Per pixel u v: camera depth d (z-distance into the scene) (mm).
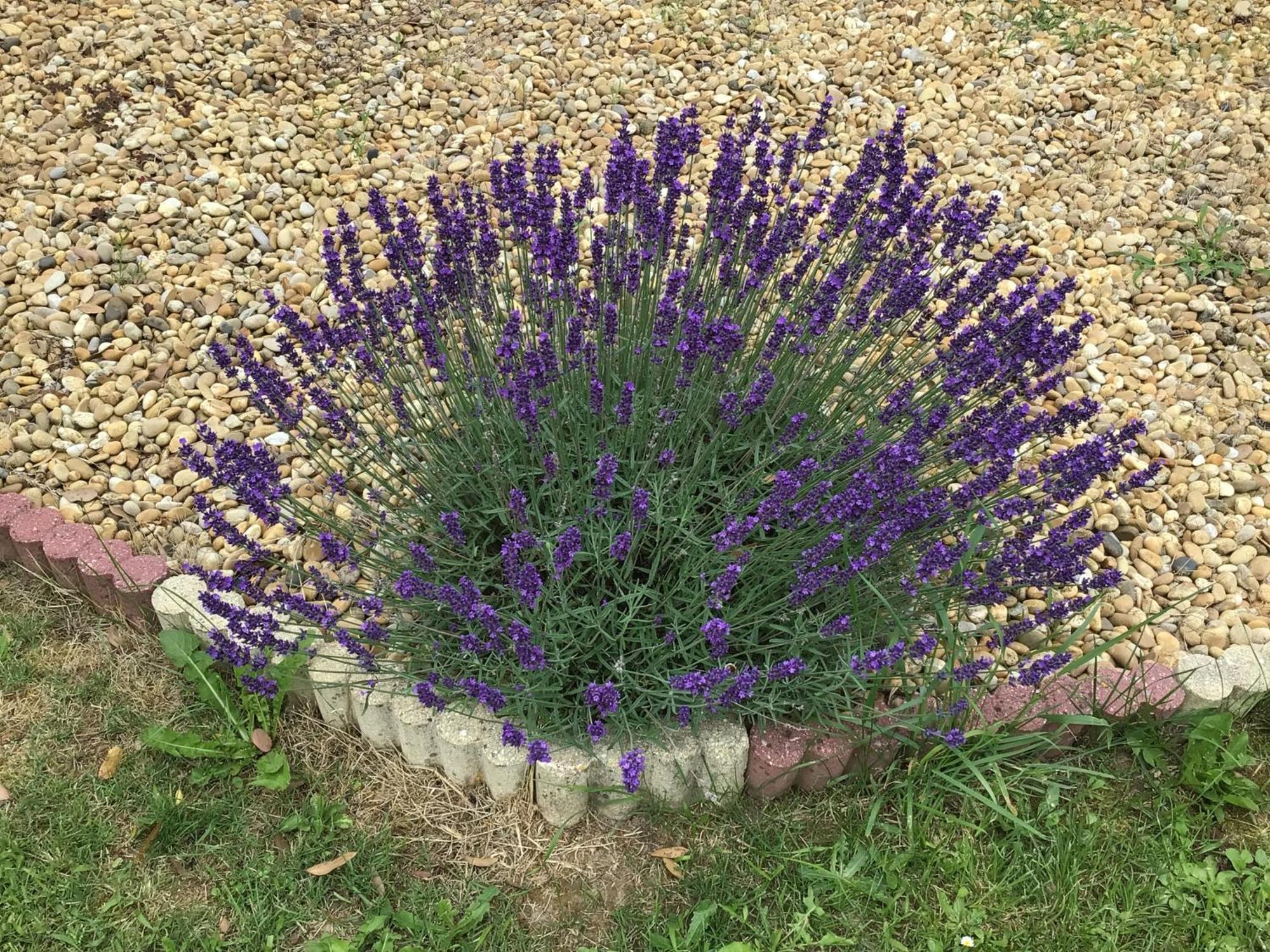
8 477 3326
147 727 2820
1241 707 2846
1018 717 2643
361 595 2877
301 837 2590
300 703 2875
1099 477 3402
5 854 2521
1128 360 3850
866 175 2859
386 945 2379
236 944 2400
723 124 4785
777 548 2621
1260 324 3926
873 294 2906
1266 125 4738
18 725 2836
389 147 4680
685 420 2742
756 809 2664
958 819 2586
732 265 2947
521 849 2600
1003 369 2736
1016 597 3164
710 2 5512
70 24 4848
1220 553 3281
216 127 4547
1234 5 5488
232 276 4000
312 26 5359
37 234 3980
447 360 2926
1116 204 4410
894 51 5207
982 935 2387
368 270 4066
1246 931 2410
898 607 2756
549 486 2637
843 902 2459
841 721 2611
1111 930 2410
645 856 2584
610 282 2900
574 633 2598
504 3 5578
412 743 2689
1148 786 2705
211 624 2885
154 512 3246
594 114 4855
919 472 2846
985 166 4555
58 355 3676
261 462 2641
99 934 2406
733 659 2684
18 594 3162
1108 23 5352
